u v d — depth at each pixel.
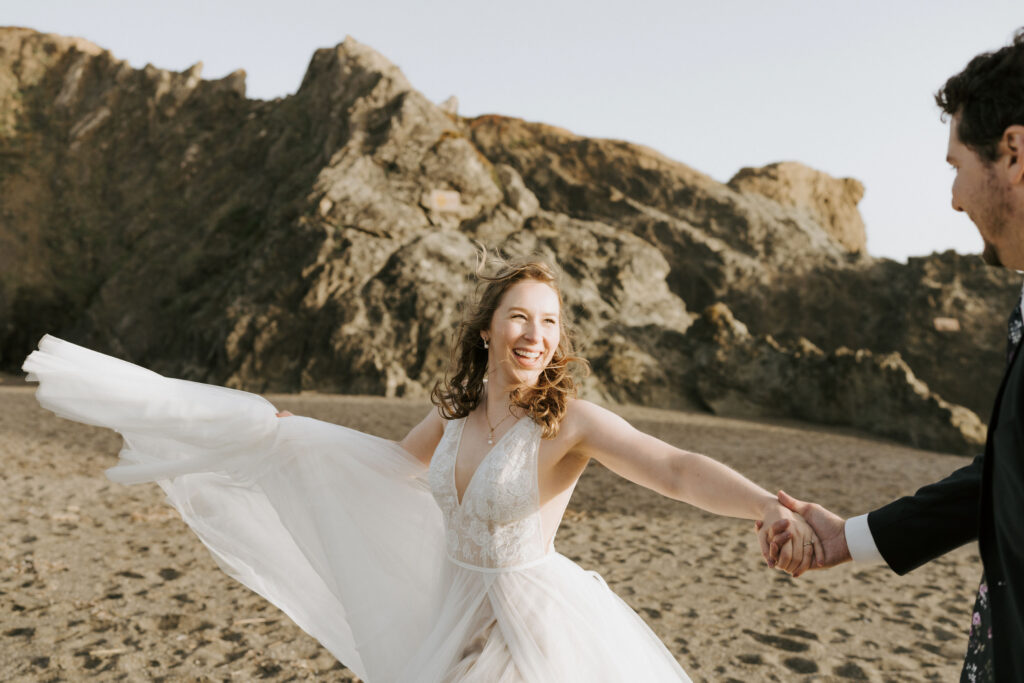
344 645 2.62
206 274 30.56
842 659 4.17
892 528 1.75
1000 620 1.30
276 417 2.51
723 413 23.30
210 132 34.75
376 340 23.88
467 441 2.22
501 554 2.07
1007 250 1.39
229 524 2.71
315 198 27.39
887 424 20.91
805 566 1.81
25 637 4.04
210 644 4.03
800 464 13.17
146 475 2.53
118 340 29.75
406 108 29.33
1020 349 1.31
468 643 2.07
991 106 1.31
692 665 4.04
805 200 34.88
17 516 6.67
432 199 27.92
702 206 31.69
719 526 7.61
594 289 26.86
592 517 7.84
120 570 5.29
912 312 26.62
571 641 2.00
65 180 34.53
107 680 3.56
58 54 37.34
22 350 32.06
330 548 2.46
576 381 2.21
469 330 2.24
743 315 28.97
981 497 1.36
